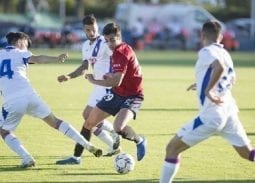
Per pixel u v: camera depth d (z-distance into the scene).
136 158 22.22
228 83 16.86
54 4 161.88
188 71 64.88
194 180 19.06
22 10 156.38
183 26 110.19
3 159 21.72
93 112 20.94
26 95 20.14
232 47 108.25
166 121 30.95
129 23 111.31
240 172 20.17
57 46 103.69
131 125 29.59
